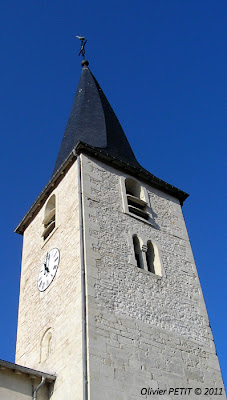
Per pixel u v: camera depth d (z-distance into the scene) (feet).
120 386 39.04
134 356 42.11
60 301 47.32
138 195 60.34
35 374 41.52
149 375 41.75
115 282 46.62
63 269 49.37
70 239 50.47
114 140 66.28
